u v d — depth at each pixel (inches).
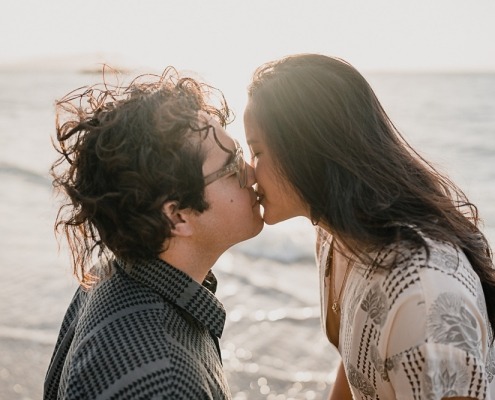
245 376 221.5
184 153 64.9
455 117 1423.5
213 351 68.1
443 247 65.4
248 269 386.0
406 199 69.6
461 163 791.7
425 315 61.2
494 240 399.5
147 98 66.6
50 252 383.2
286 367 227.9
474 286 64.4
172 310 65.2
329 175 70.6
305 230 490.6
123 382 55.6
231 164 69.4
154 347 58.1
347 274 80.4
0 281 322.3
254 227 74.9
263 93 73.7
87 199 64.6
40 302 288.7
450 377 61.1
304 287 343.3
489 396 66.3
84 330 62.9
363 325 68.5
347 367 74.0
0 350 234.2
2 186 697.6
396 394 65.5
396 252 65.0
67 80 4136.3
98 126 66.1
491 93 2201.0
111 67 76.3
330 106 71.6
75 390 57.3
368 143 71.8
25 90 3090.6
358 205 68.9
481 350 64.2
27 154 1010.1
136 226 63.5
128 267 66.8
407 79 3686.0
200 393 57.5
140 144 63.4
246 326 275.9
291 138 71.9
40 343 240.1
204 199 67.4
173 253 68.5
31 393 201.2
